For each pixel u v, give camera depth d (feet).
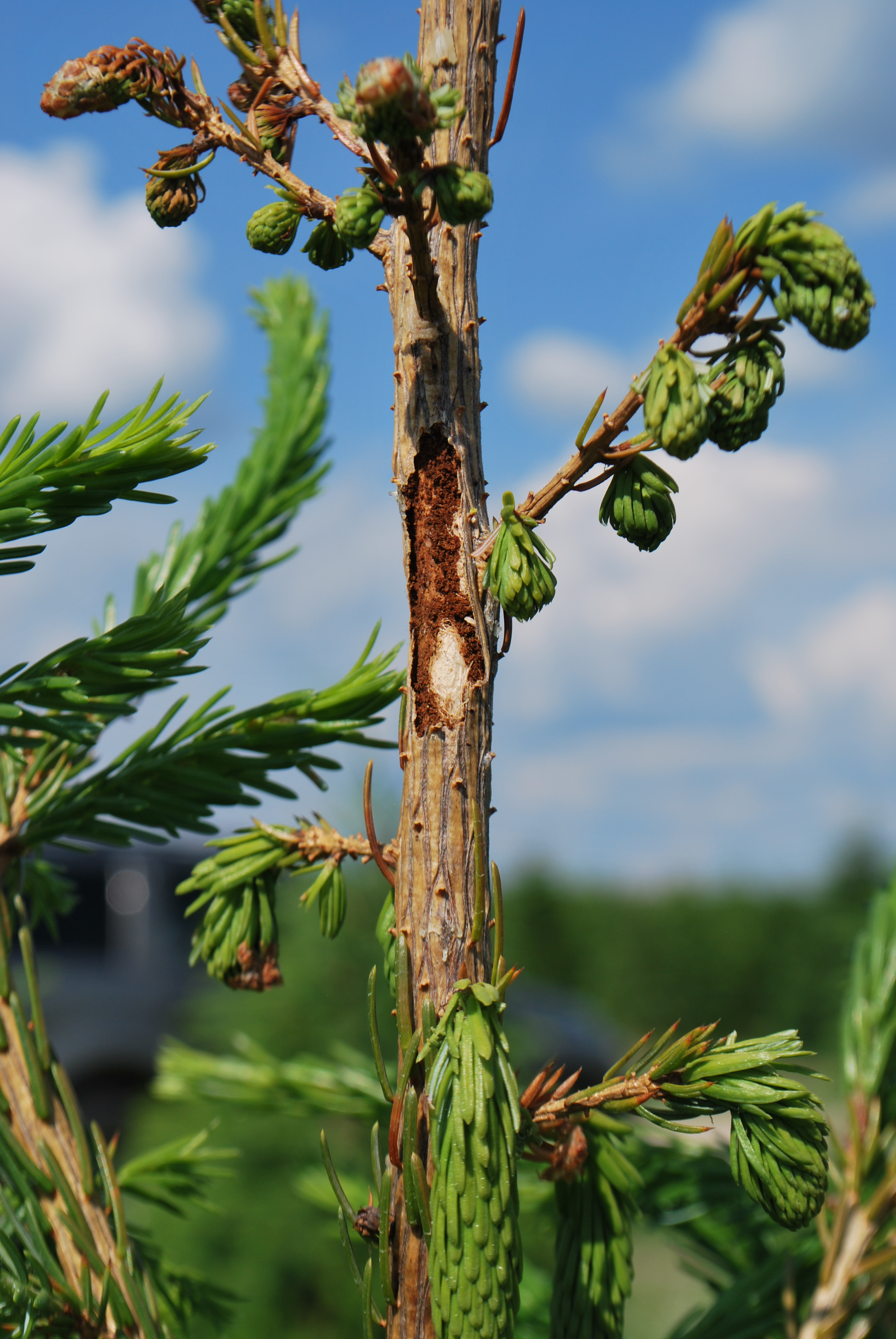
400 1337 0.98
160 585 1.27
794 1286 1.16
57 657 1.03
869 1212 1.16
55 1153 1.06
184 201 1.04
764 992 15.05
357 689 1.13
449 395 1.00
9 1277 1.02
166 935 6.05
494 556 0.98
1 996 1.08
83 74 1.02
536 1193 1.24
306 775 1.14
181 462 1.01
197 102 1.04
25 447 0.99
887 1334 1.13
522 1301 1.24
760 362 0.95
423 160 0.95
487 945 0.99
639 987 15.64
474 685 0.99
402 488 1.01
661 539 0.98
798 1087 0.97
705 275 0.94
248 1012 3.98
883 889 1.28
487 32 1.01
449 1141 0.95
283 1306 3.32
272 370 1.43
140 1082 5.68
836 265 0.93
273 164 1.03
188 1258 3.39
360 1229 1.00
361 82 0.91
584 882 17.40
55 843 1.13
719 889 16.37
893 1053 1.20
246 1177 3.41
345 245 1.04
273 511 1.31
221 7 1.04
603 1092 0.99
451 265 1.00
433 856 0.99
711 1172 1.20
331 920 1.09
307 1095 1.31
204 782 1.12
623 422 0.96
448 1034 0.97
